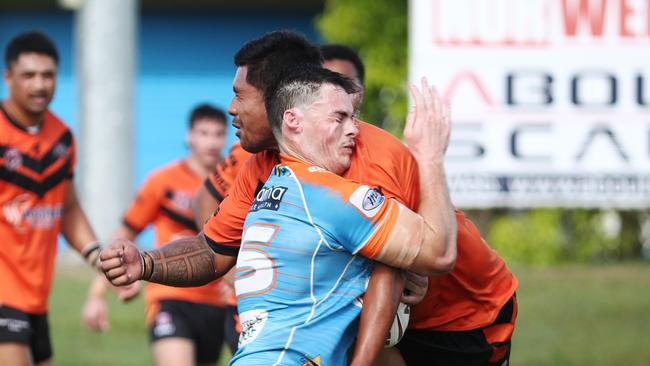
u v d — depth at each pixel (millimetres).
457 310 18000
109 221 62688
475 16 35844
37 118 24953
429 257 14867
